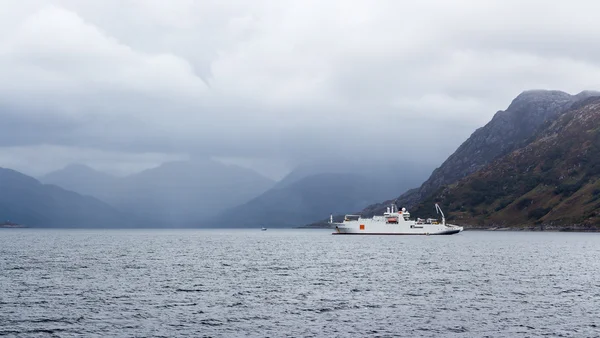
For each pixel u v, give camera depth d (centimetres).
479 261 13912
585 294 7925
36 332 5478
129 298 7494
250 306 6888
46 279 9669
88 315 6288
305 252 18350
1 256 15825
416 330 5606
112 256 16125
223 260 14550
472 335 5406
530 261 13962
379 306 6881
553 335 5400
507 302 7188
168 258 15325
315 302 7181
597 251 18700
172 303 7094
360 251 18675
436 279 9781
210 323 5909
